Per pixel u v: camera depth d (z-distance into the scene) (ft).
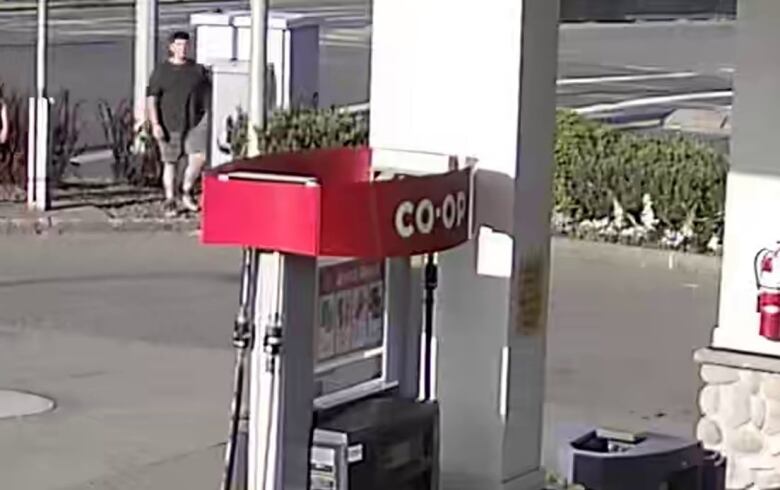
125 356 35.32
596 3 123.24
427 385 19.53
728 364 25.49
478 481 19.80
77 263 46.65
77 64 85.25
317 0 120.06
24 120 56.08
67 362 34.60
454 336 19.80
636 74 93.91
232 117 53.31
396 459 17.80
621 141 53.47
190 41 63.16
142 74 59.31
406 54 19.80
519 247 19.61
